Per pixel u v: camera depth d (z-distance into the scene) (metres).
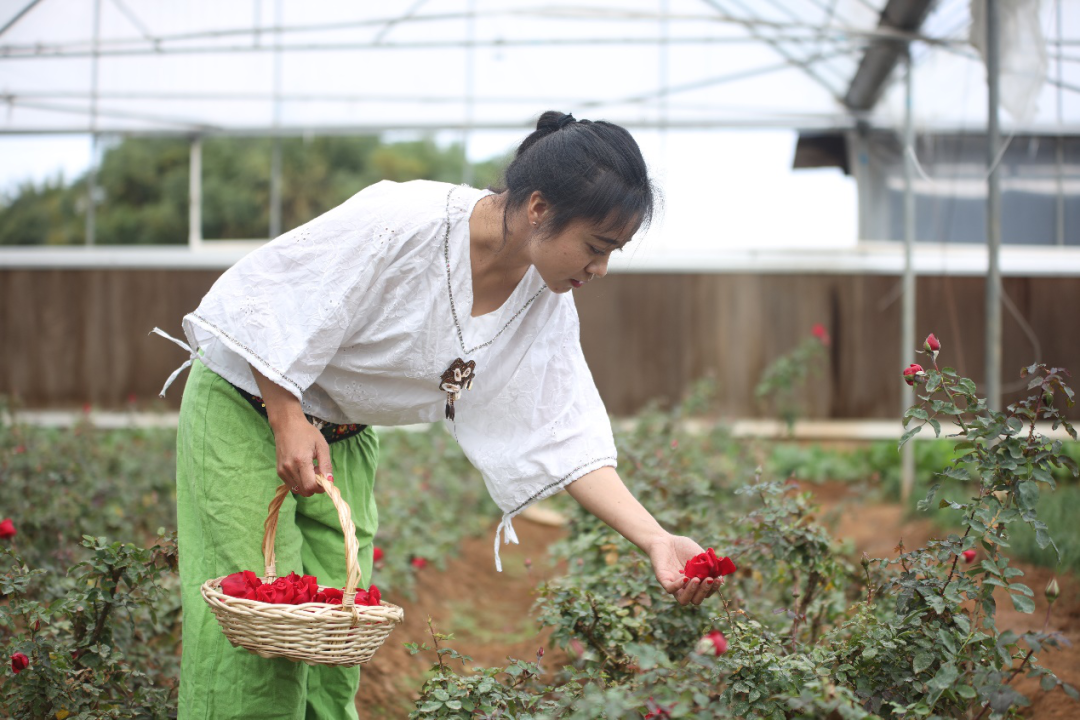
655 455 4.63
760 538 2.92
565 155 1.97
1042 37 5.27
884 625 2.15
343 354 2.19
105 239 20.89
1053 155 9.38
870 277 9.93
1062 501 5.39
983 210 9.61
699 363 10.12
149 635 3.08
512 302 2.26
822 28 7.33
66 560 3.64
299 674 2.16
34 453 5.40
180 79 9.53
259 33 8.79
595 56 9.66
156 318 10.34
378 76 9.68
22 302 10.35
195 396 2.21
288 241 2.10
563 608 2.74
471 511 7.02
